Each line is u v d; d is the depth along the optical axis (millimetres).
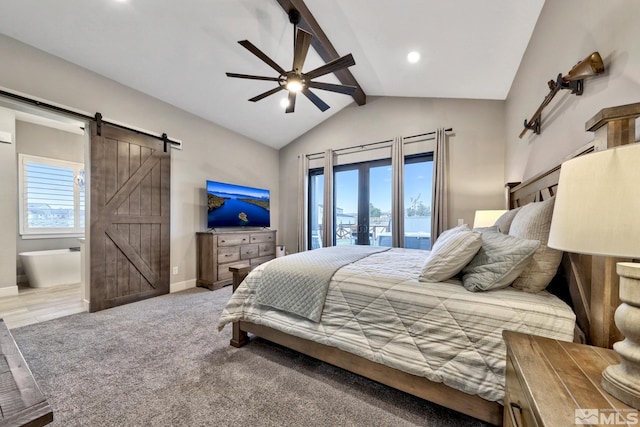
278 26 2719
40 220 4309
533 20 2170
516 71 2834
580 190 678
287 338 1900
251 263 4453
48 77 2604
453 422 1350
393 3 2236
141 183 3314
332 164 4770
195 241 4016
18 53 2441
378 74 3562
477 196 3615
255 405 1465
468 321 1286
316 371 1789
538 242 1288
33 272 3807
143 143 3340
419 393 1404
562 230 721
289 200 5434
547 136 2051
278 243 5566
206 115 4105
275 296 1916
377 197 4480
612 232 604
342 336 1613
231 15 2555
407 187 4176
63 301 3236
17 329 2426
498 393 1161
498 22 2234
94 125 2900
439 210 3711
